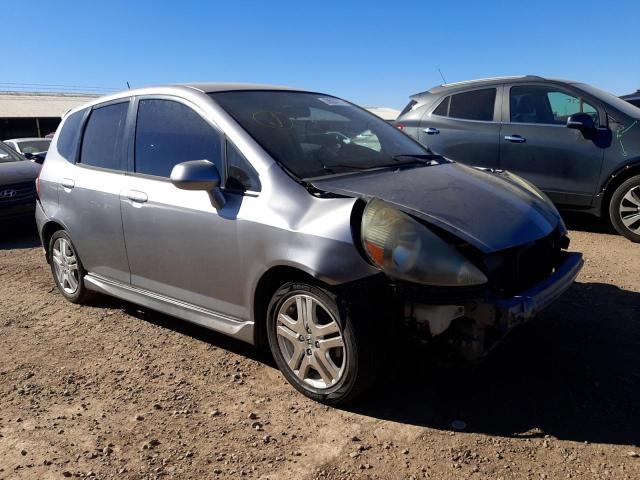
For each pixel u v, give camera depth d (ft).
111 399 11.27
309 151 11.93
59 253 16.58
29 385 11.94
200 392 11.37
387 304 9.66
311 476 8.82
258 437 9.83
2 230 27.09
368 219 9.69
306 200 10.49
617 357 12.14
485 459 9.05
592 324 13.75
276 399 10.99
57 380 12.13
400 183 11.24
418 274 9.25
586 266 18.35
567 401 10.57
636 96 31.45
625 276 17.22
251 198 11.04
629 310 14.56
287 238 10.27
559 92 22.79
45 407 11.07
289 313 10.84
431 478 8.68
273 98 13.41
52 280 19.39
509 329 9.48
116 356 13.16
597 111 21.91
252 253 10.85
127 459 9.38
